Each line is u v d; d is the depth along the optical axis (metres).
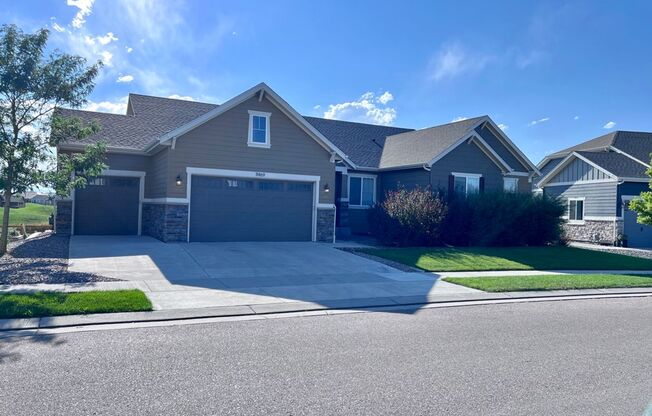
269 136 19.84
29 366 5.94
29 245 16.61
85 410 4.75
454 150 24.47
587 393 5.53
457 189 23.73
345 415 4.81
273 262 15.05
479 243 21.77
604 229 27.25
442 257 17.50
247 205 19.67
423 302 10.62
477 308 10.26
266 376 5.80
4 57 13.98
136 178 21.52
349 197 26.30
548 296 11.95
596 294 12.41
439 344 7.34
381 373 6.01
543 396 5.41
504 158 27.28
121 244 17.41
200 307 9.27
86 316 8.31
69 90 14.81
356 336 7.68
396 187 25.73
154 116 24.16
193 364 6.16
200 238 18.88
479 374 6.07
